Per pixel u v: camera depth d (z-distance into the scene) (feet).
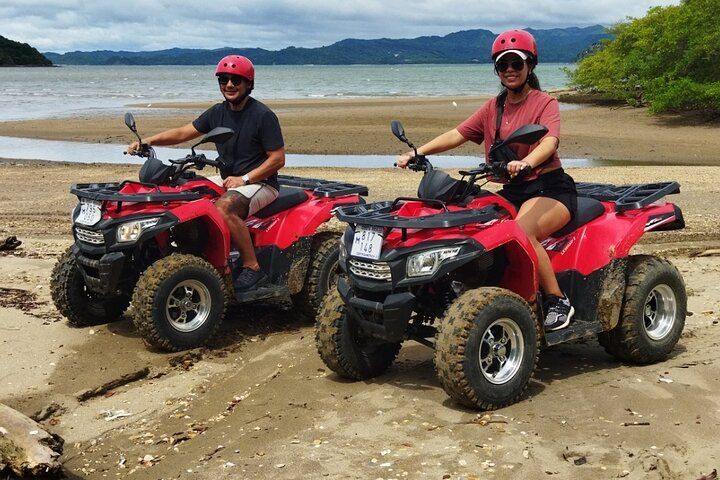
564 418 15.80
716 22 102.83
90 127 104.01
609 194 19.65
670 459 13.97
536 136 15.62
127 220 20.51
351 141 85.15
